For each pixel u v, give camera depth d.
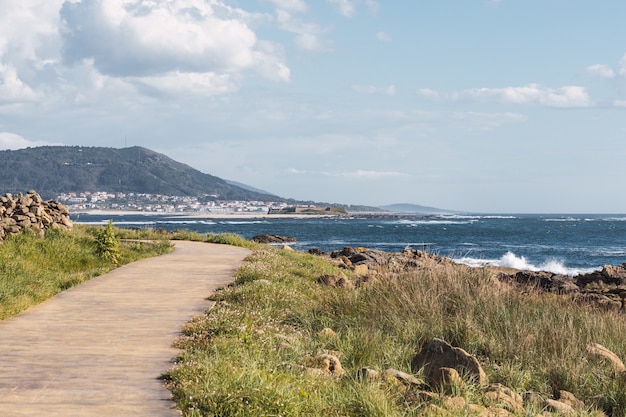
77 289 16.47
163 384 7.89
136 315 12.80
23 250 20.39
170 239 36.88
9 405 7.04
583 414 8.77
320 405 7.37
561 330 12.50
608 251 67.06
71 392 7.55
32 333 11.01
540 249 70.12
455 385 9.00
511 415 8.18
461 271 16.36
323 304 15.16
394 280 15.80
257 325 11.98
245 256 26.16
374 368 9.94
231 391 7.15
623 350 12.85
